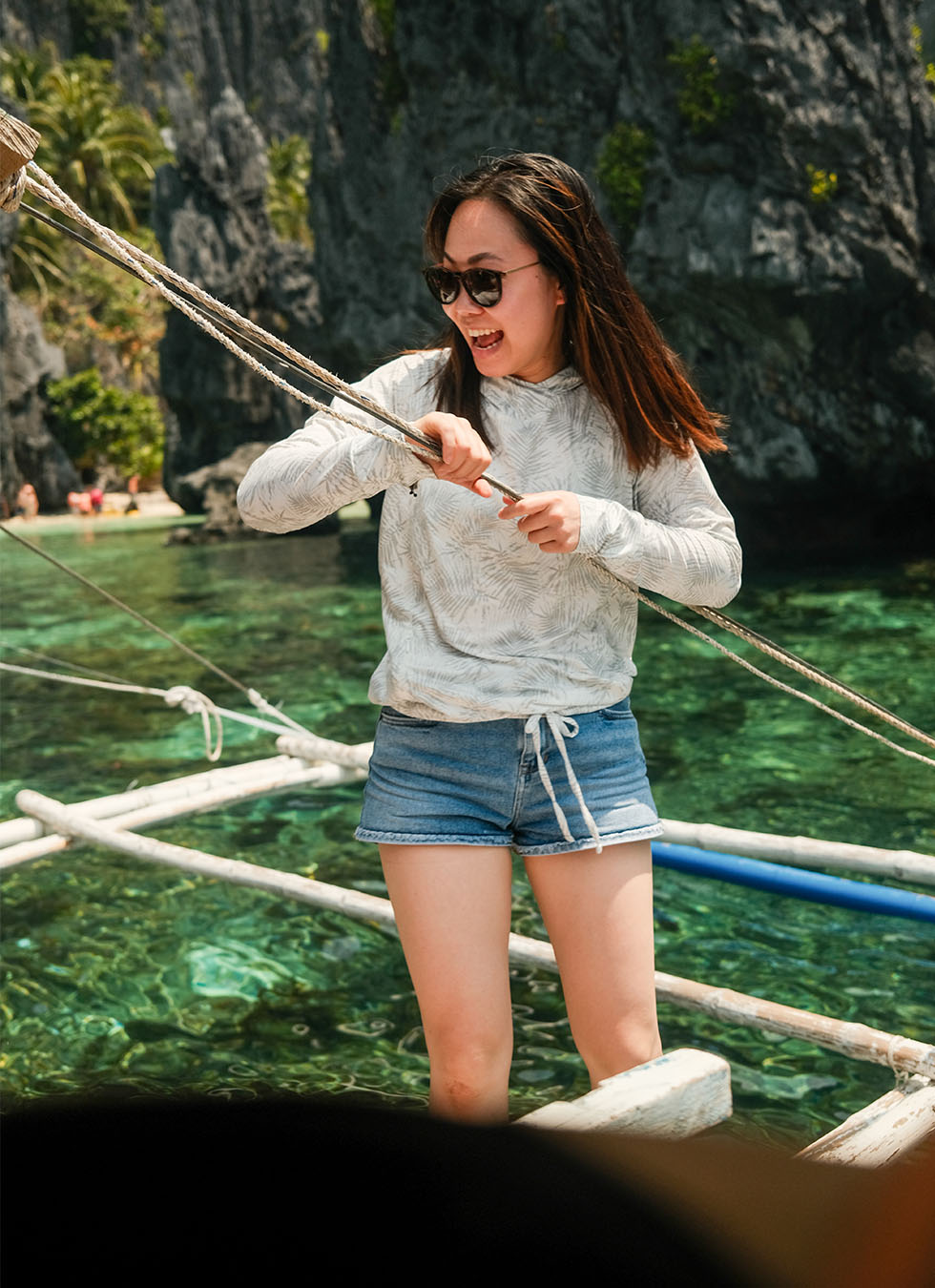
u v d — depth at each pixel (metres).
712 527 2.07
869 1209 0.29
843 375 17.00
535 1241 0.28
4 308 36.53
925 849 4.71
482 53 18.27
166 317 29.64
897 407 17.09
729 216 16.27
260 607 13.52
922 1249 0.28
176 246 29.58
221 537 23.88
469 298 1.95
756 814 5.28
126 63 56.78
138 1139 0.30
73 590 15.56
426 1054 3.12
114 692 8.61
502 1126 0.32
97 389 38.12
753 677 8.57
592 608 2.04
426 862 1.94
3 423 35.19
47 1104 0.31
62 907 4.17
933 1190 0.29
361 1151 0.30
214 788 3.99
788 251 16.03
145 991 3.52
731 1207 0.29
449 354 2.11
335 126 21.84
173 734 7.23
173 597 14.59
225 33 58.44
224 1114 0.31
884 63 15.73
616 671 2.08
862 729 2.21
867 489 17.94
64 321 42.19
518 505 1.86
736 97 15.87
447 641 2.01
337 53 21.33
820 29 15.49
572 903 2.00
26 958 3.76
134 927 3.99
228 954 3.78
